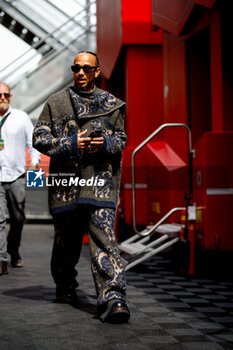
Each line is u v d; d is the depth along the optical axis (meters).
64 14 25.70
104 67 17.30
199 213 9.22
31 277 8.48
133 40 13.98
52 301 6.54
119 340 4.83
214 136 8.95
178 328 5.32
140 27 13.99
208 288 7.89
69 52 24.33
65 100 6.04
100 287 5.61
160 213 11.71
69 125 5.98
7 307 6.18
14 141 9.02
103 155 5.76
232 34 9.16
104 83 17.27
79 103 5.94
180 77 11.42
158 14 12.38
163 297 7.09
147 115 14.16
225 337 5.00
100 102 5.97
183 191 11.01
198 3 9.41
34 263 10.24
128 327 5.32
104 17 17.62
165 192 11.29
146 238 10.80
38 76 23.78
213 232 8.94
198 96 11.19
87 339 4.85
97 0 19.45
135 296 7.16
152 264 10.65
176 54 11.70
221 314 6.04
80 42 24.84
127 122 14.20
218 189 8.95
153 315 5.92
